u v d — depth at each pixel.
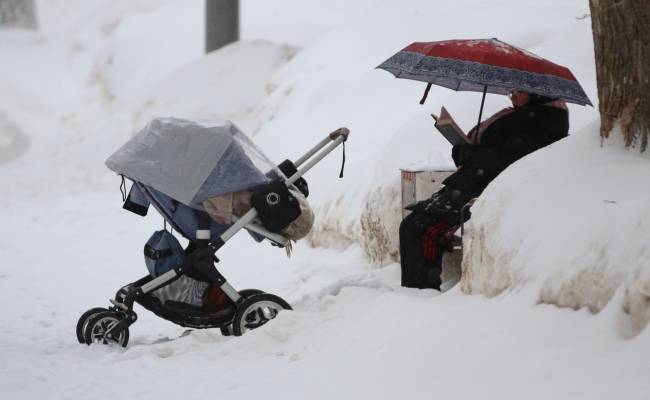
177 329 23.83
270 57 61.56
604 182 16.05
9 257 35.03
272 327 18.88
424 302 18.31
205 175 19.72
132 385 16.55
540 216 16.25
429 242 21.09
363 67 44.41
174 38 84.06
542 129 20.95
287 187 20.44
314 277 27.59
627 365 12.23
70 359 18.75
